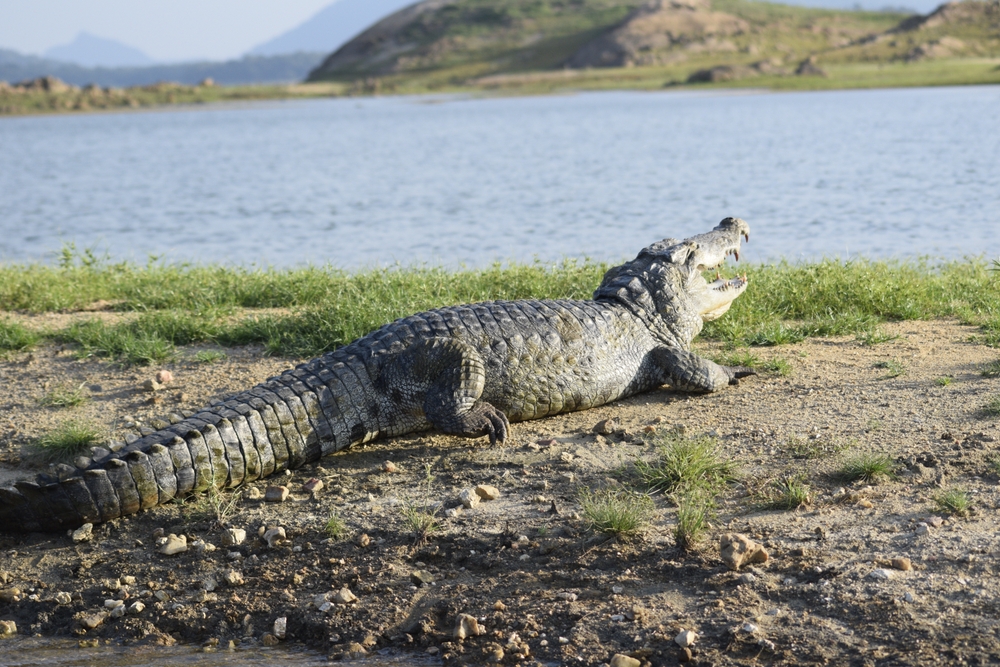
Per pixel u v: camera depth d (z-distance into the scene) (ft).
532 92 421.59
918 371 24.64
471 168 110.01
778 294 33.09
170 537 18.48
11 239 67.72
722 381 24.54
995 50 419.74
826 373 25.22
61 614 17.02
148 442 19.54
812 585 15.21
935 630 13.80
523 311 23.35
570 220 67.56
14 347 30.01
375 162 124.57
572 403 23.44
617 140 145.59
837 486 18.51
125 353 28.76
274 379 21.66
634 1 649.20
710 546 16.67
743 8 586.45
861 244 53.78
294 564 17.67
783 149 117.91
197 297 36.17
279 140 184.85
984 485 17.83
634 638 14.53
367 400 21.57
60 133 245.04
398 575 16.92
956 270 37.73
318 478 20.57
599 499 18.54
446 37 607.78
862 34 545.44
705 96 316.40
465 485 19.93
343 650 15.30
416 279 36.32
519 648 14.66
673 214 69.00
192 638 16.29
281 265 52.26
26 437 23.34
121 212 81.46
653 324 25.34
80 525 19.13
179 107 458.09
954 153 103.09
